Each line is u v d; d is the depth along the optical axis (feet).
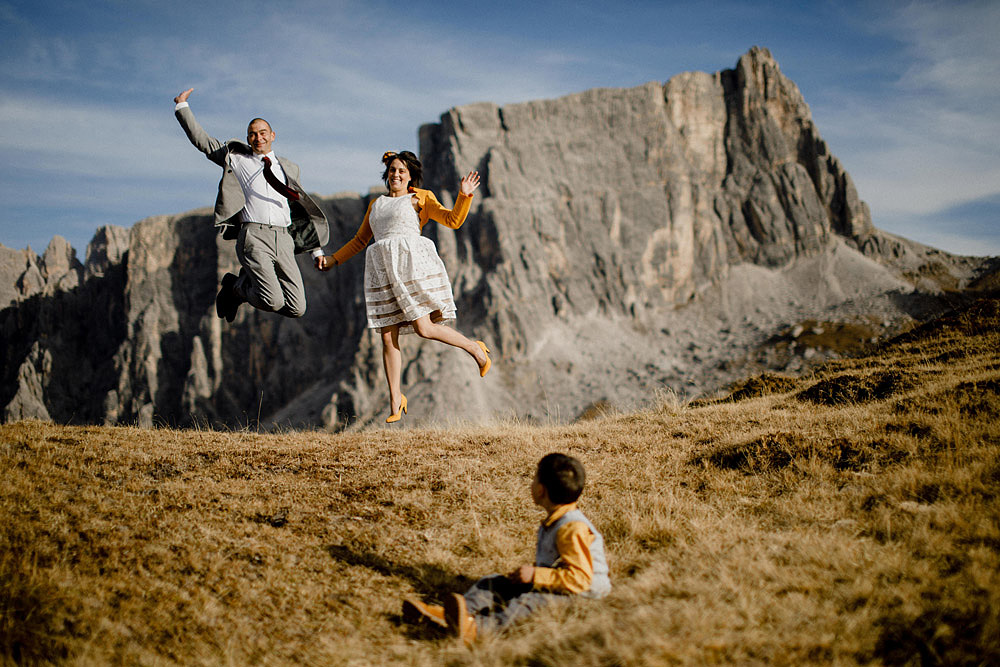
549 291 306.35
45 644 10.43
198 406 316.60
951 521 12.82
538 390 264.52
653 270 321.52
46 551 13.50
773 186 340.18
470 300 299.79
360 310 318.86
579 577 11.19
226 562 13.62
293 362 324.39
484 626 10.89
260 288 17.65
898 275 308.60
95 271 426.51
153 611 11.66
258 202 17.76
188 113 17.21
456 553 14.60
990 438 17.34
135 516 15.70
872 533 13.28
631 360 279.69
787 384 34.12
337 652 10.66
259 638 11.09
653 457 20.86
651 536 14.71
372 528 15.66
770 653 8.75
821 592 10.76
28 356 355.36
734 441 20.99
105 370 359.05
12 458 20.10
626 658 8.84
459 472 19.51
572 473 11.87
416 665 10.12
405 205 15.70
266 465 20.56
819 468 17.58
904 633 9.19
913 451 17.34
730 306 312.91
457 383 253.85
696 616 9.84
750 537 13.80
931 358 32.48
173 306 354.33
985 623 9.05
